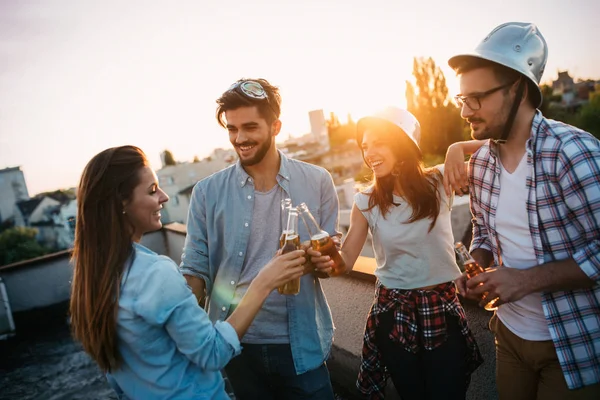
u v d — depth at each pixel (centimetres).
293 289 149
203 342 105
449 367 148
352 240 168
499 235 133
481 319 177
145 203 109
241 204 173
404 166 149
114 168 105
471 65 118
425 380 155
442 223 154
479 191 138
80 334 106
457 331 152
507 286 115
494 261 141
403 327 152
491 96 117
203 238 181
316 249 147
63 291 588
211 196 178
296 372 170
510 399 139
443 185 155
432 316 150
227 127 162
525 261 127
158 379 106
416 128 150
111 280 101
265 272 123
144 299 99
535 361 127
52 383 392
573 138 111
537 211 119
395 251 157
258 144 160
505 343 138
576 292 117
